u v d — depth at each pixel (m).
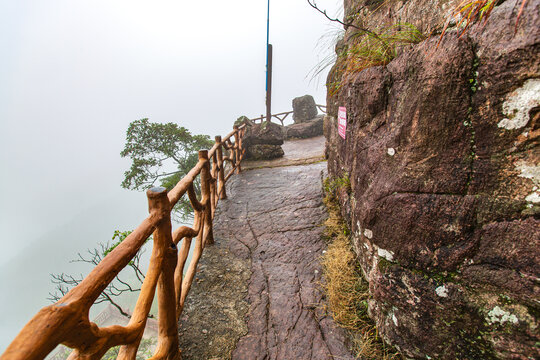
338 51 3.03
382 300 1.64
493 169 1.15
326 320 1.97
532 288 1.06
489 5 1.08
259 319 2.03
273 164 6.41
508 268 1.12
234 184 5.14
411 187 1.40
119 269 0.92
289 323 1.98
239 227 3.41
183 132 8.64
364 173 1.91
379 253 1.64
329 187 3.92
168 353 1.48
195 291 2.33
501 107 1.08
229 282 2.42
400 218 1.46
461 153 1.23
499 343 1.18
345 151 2.76
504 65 1.03
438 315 1.37
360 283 2.17
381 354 1.70
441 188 1.30
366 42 1.98
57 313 0.64
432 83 1.25
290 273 2.50
